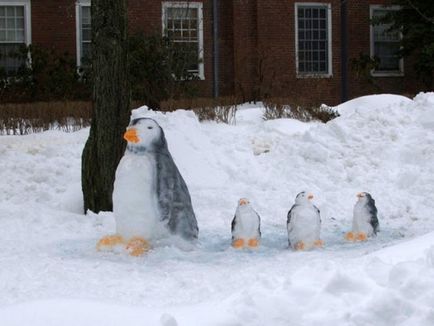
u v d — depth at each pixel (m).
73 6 31.06
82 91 28.92
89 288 7.40
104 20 12.16
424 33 31.66
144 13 31.19
